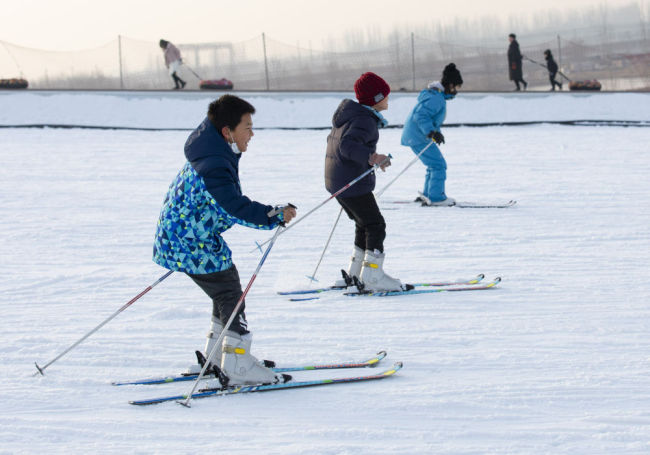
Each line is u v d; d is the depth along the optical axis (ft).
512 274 24.89
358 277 23.43
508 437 13.15
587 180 45.39
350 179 22.12
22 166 51.65
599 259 26.76
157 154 59.77
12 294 22.97
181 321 20.22
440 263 26.66
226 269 15.29
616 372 16.14
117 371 16.57
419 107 36.37
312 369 16.51
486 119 85.66
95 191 42.98
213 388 15.48
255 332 19.22
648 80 114.62
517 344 18.04
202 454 12.55
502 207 37.11
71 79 107.96
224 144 14.58
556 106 89.30
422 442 12.99
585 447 12.77
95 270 26.04
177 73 109.50
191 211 14.64
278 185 45.11
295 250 28.91
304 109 87.45
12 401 14.74
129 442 13.02
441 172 37.40
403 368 16.60
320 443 12.97
